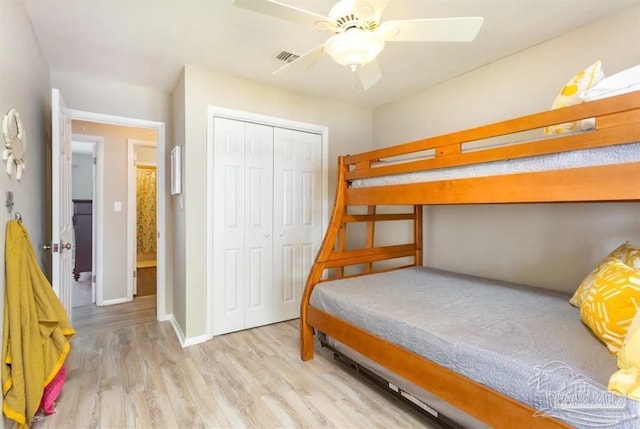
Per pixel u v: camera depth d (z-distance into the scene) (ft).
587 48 6.98
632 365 3.08
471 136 5.62
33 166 6.81
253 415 5.79
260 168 10.14
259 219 10.16
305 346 7.84
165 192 10.78
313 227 11.34
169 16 6.45
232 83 9.41
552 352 4.02
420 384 4.93
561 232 7.48
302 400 6.24
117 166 12.71
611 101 4.01
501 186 5.14
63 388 6.60
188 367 7.52
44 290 5.66
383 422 5.61
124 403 6.13
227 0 5.94
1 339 4.60
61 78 8.98
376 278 8.41
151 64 8.64
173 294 10.73
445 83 9.93
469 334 4.69
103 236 12.46
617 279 4.44
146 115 10.28
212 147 9.15
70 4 6.02
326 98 11.39
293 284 10.93
